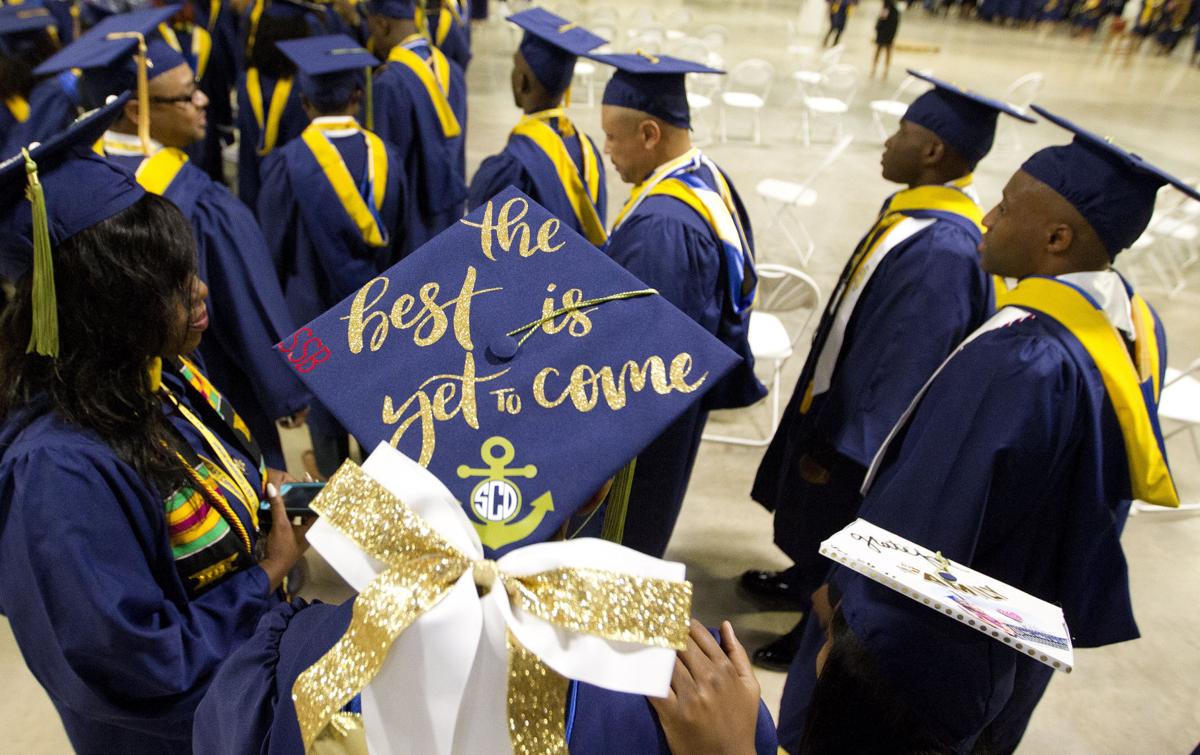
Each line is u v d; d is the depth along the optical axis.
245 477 1.38
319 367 0.76
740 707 0.67
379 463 0.66
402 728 0.59
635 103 2.34
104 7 4.09
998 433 1.45
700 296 2.23
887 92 11.44
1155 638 2.99
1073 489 1.51
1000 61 14.91
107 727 1.35
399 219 3.18
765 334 3.69
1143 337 1.57
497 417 0.71
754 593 3.03
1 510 1.06
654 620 0.60
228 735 0.73
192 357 1.68
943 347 2.15
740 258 2.30
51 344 1.04
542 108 3.20
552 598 0.60
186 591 1.24
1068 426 1.44
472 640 0.57
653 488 2.40
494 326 0.76
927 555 1.19
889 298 2.21
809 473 2.47
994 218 1.70
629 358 0.73
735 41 14.34
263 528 1.44
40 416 1.12
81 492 1.06
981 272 2.19
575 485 0.67
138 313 1.11
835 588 1.64
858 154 8.62
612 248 2.29
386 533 0.63
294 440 3.70
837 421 2.30
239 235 2.18
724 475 3.74
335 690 0.60
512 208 0.84
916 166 2.34
